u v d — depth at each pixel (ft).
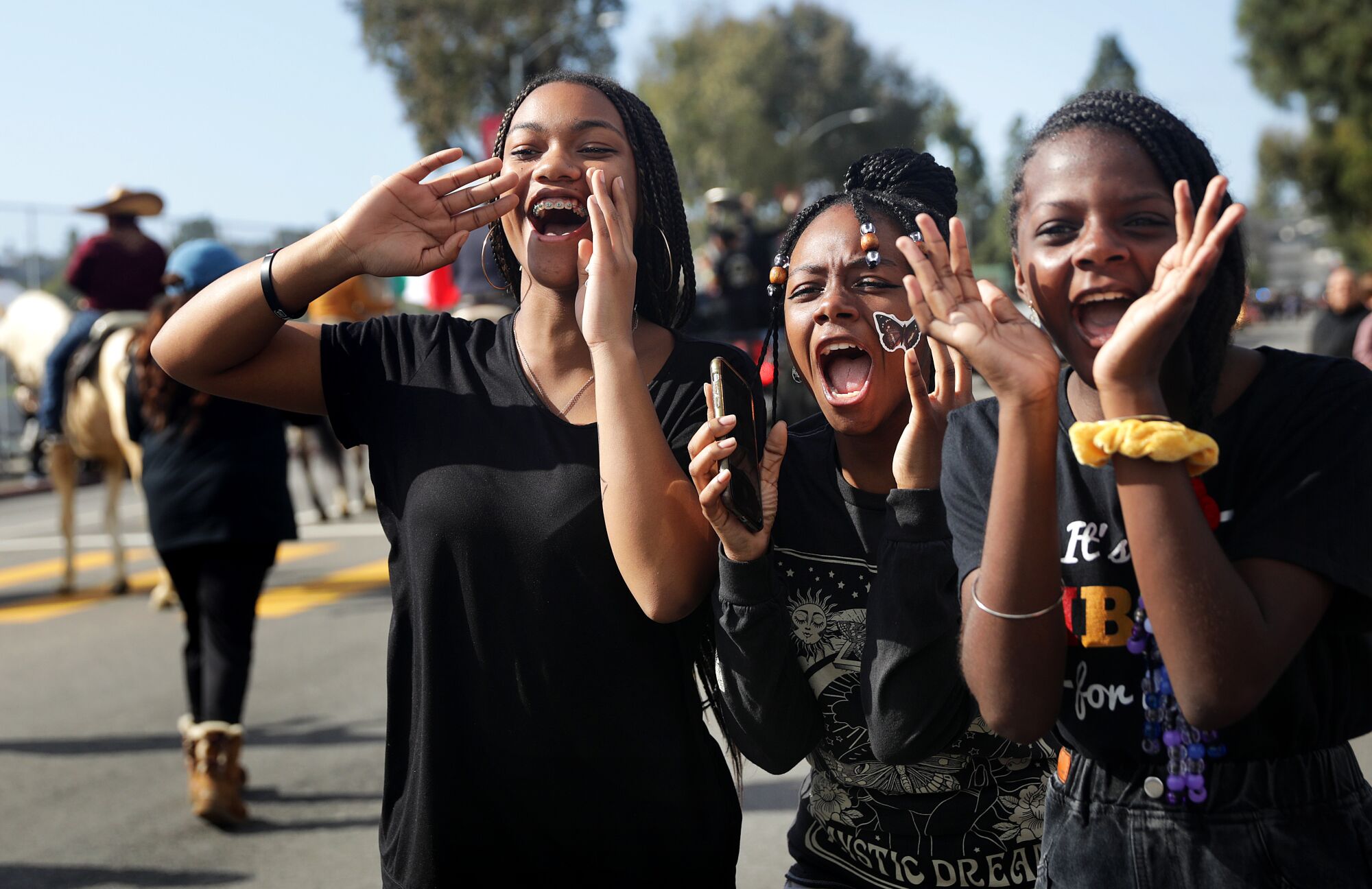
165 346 7.04
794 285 6.95
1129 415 4.91
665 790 6.68
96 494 56.29
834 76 207.10
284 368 7.20
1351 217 142.61
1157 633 4.90
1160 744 5.29
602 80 7.20
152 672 21.81
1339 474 4.99
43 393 27.96
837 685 6.81
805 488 7.00
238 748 14.47
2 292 55.52
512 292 7.95
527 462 6.70
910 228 6.84
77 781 16.26
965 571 5.53
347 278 6.81
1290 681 5.17
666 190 7.43
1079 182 5.24
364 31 126.31
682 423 6.94
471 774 6.63
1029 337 5.15
